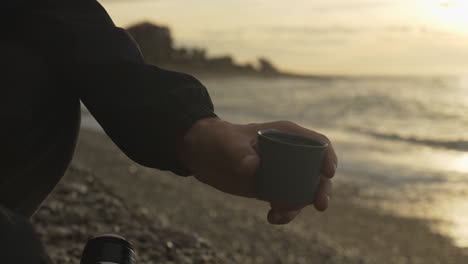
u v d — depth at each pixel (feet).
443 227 32.48
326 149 3.19
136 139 2.95
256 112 131.85
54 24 2.95
